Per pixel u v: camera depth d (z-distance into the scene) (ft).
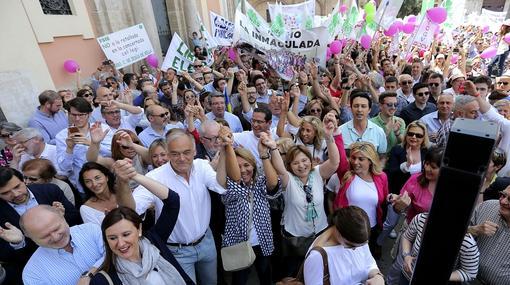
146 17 27.78
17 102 15.29
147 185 6.40
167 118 12.16
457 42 38.45
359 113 11.09
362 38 25.02
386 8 23.57
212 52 32.53
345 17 26.08
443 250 2.74
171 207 6.68
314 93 16.34
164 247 6.45
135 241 5.60
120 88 20.02
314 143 10.48
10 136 10.76
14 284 7.06
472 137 2.32
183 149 7.02
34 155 10.61
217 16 26.76
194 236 7.73
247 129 15.79
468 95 10.54
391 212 9.64
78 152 10.27
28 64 16.35
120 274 5.49
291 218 8.32
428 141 10.35
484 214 7.06
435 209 2.65
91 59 22.38
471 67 25.23
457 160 2.44
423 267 2.90
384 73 24.29
